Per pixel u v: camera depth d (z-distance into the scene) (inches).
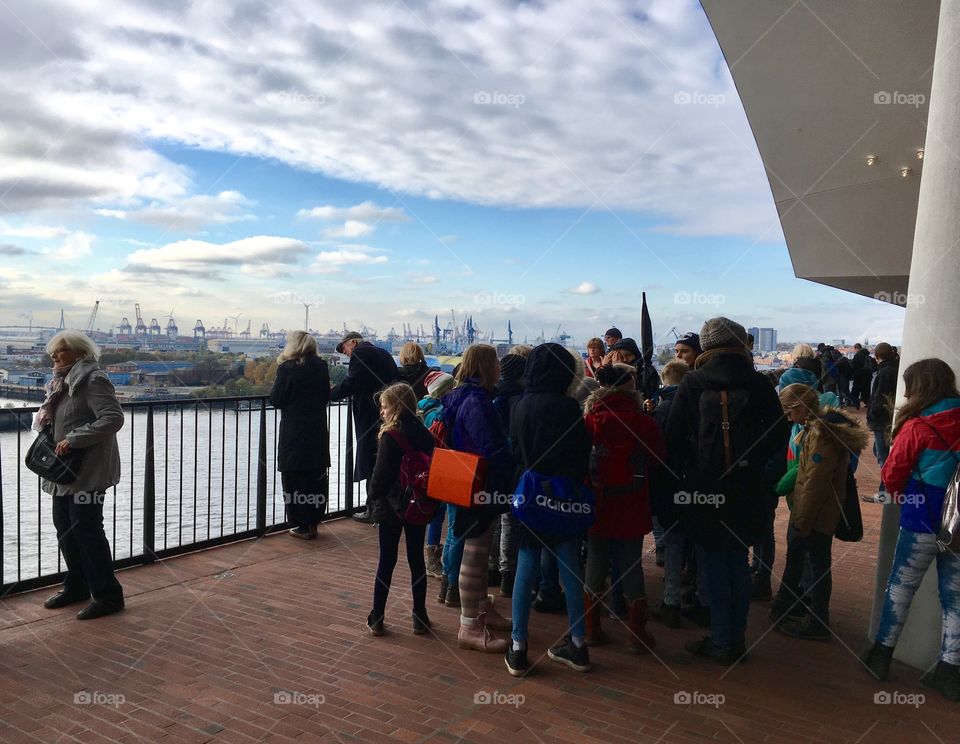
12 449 183.8
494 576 214.4
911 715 128.9
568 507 141.6
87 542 170.7
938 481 136.9
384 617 177.5
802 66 336.8
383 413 164.4
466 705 130.5
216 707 127.8
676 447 156.8
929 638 149.5
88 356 173.5
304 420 241.9
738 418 147.9
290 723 122.2
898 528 159.2
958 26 148.1
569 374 147.8
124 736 116.7
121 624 168.2
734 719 126.6
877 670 144.8
